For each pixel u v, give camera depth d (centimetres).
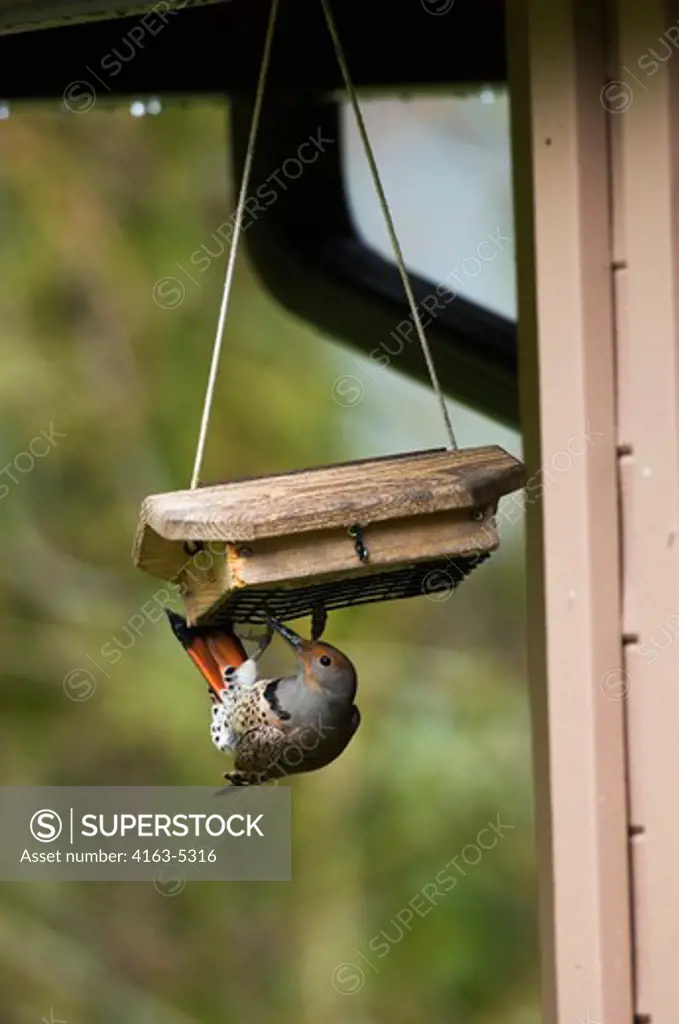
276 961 1278
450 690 1327
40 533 1343
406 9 782
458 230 1306
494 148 1345
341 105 820
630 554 523
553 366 529
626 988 525
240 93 799
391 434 1327
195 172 1364
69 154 1358
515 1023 1221
